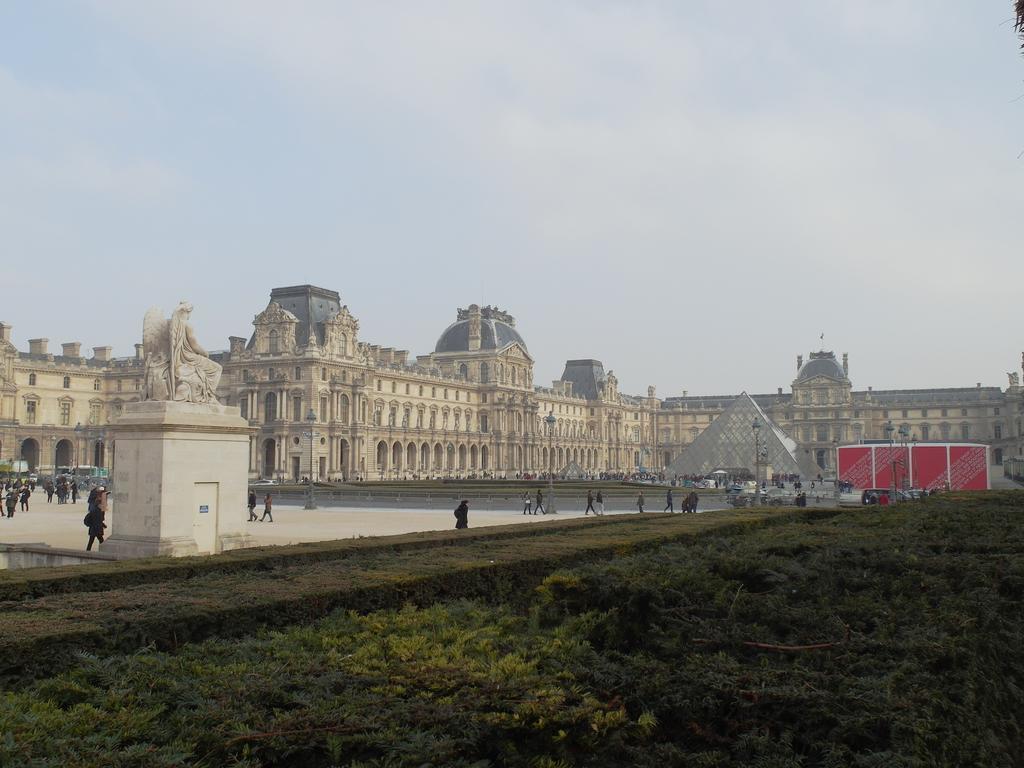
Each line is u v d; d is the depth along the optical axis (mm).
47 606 15000
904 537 22703
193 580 18203
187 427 36938
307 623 16344
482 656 13102
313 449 170750
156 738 9859
